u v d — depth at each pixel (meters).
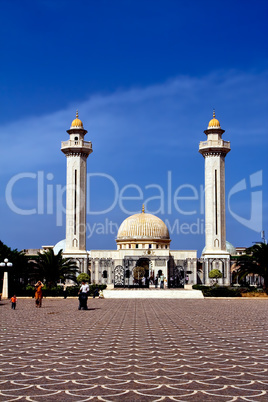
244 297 59.44
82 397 10.89
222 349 17.42
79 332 22.81
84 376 12.94
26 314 34.00
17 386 11.89
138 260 87.31
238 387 11.75
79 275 81.19
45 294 60.06
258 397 10.89
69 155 91.62
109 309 39.19
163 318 30.52
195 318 30.45
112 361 15.05
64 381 12.38
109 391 11.38
